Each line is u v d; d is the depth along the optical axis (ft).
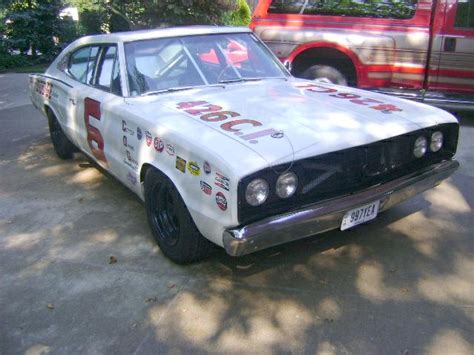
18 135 24.59
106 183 17.53
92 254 12.61
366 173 10.74
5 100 34.45
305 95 13.38
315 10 24.57
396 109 12.26
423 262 11.73
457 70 23.12
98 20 56.65
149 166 11.88
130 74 13.57
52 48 58.44
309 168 9.85
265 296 10.61
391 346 9.02
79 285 11.27
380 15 23.65
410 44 23.36
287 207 9.78
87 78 15.99
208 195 9.68
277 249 12.41
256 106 12.05
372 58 23.99
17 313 10.36
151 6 30.60
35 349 9.29
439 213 14.25
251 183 9.08
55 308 10.46
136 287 11.09
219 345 9.23
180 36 14.71
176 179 10.59
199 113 11.60
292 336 9.38
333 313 9.98
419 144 11.66
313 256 12.10
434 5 22.74
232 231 9.37
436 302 10.22
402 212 14.35
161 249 12.31
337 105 12.35
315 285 10.94
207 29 15.39
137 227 14.01
